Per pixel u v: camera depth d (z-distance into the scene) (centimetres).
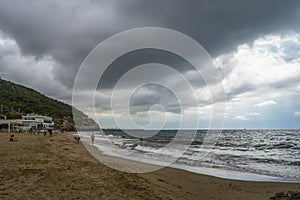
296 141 3703
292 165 1349
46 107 9862
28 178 622
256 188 809
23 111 8238
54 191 528
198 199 643
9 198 456
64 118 8912
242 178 980
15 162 841
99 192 555
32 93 12750
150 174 945
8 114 6825
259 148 2611
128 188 625
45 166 802
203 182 888
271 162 1470
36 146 1589
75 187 574
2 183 559
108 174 779
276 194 691
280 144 3138
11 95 9450
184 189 750
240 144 3147
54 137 3027
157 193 616
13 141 1966
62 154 1242
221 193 739
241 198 688
